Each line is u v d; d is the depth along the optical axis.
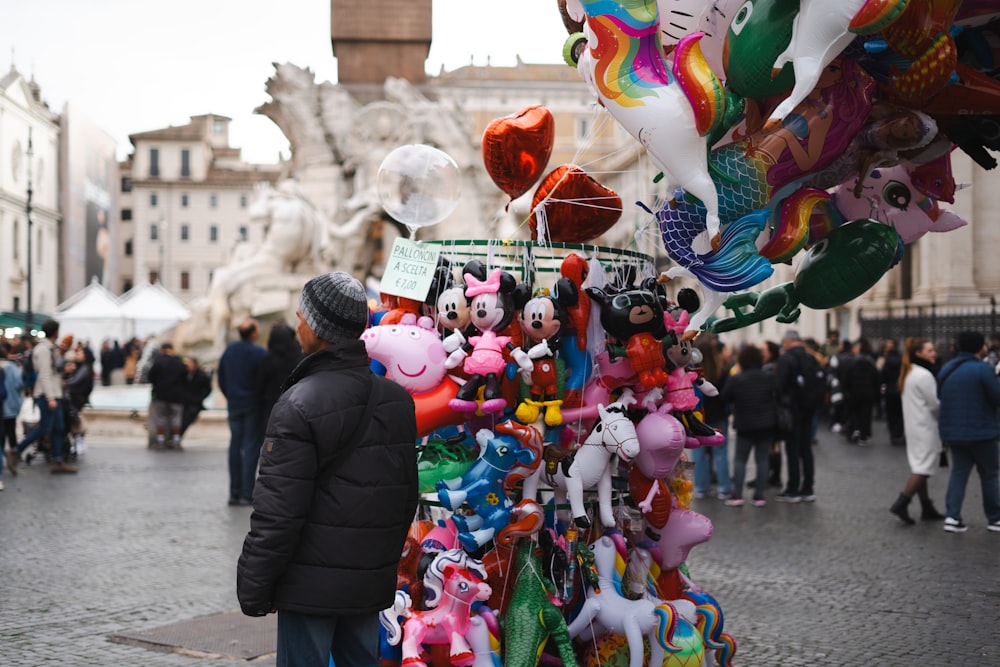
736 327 4.57
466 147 24.77
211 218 95.75
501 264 4.31
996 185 29.55
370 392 3.35
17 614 6.25
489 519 3.96
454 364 4.02
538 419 4.04
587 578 4.08
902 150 4.09
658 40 3.75
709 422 11.64
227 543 8.73
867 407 18.33
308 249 23.75
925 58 3.69
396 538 3.37
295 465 3.16
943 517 9.99
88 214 81.25
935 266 30.66
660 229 4.07
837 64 3.88
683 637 4.21
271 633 5.88
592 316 4.05
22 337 20.88
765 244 4.14
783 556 8.16
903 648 5.52
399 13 25.67
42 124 73.06
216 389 23.16
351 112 24.91
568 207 4.34
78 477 13.42
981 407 9.07
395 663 4.10
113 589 6.98
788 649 5.53
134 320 34.56
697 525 4.25
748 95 3.90
